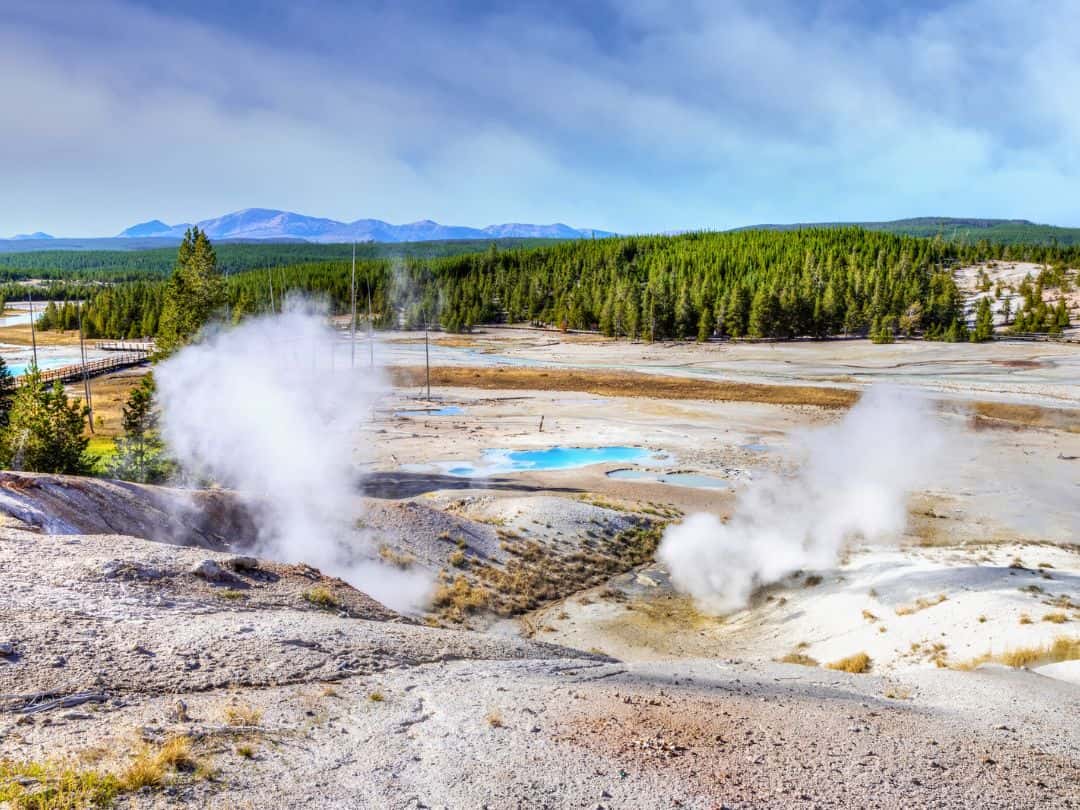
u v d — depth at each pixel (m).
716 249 182.75
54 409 33.66
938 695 13.93
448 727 10.39
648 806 8.47
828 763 9.97
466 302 158.75
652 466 50.03
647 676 14.49
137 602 13.89
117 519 21.53
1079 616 21.42
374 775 8.73
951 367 93.38
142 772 7.78
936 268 168.12
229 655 12.09
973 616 22.50
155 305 143.25
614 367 101.25
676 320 128.88
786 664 17.41
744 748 10.34
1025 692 14.03
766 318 121.25
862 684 15.06
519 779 8.88
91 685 10.13
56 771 7.71
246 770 8.45
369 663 12.98
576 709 11.51
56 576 14.32
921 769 9.94
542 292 162.25
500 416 68.69
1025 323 118.00
